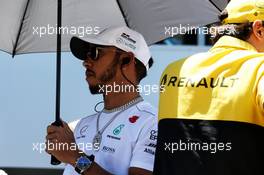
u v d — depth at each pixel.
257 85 4.25
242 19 4.57
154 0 6.46
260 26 4.54
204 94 4.48
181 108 4.57
